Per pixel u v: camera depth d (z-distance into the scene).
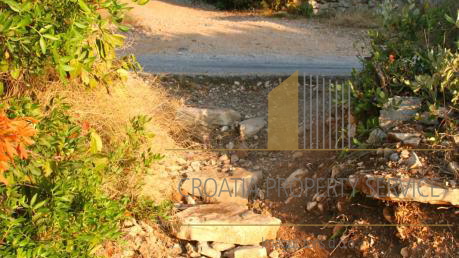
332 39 14.79
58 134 4.17
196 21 16.55
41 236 4.08
